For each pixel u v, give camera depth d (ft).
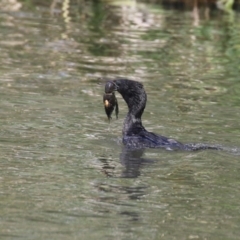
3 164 97.25
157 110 130.62
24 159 100.01
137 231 78.07
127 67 164.55
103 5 226.17
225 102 139.74
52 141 108.99
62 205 84.17
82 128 117.08
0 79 146.10
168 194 89.25
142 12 219.41
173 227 79.56
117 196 87.76
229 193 90.33
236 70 167.22
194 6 226.79
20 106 126.82
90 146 107.96
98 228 78.28
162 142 109.81
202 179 95.14
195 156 104.83
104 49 180.04
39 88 140.67
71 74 154.92
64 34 192.44
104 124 120.47
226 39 194.59
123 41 188.65
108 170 97.25
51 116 122.11
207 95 144.56
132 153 105.40
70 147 106.73
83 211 82.64
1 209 82.02
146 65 167.63
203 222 81.20
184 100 139.33
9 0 228.43
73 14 215.31
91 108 129.18
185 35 197.16
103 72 158.40
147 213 82.99
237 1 230.07
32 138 109.81
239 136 116.47
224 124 123.44
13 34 188.85
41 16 211.20
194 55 178.91
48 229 77.46
